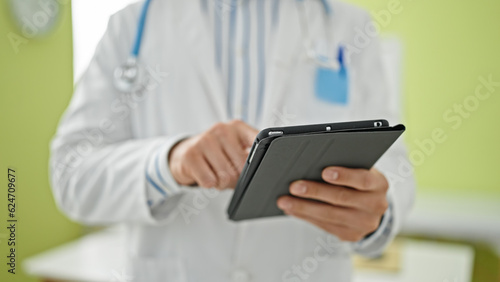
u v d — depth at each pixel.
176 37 0.90
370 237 0.81
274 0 0.96
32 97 1.84
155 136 0.89
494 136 2.38
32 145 1.83
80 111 0.85
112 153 0.82
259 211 0.72
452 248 1.88
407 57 2.41
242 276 0.88
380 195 0.67
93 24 1.18
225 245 0.89
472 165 2.42
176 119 0.89
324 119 0.93
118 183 0.79
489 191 2.41
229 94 0.91
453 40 2.37
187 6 0.93
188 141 0.74
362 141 0.57
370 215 0.69
